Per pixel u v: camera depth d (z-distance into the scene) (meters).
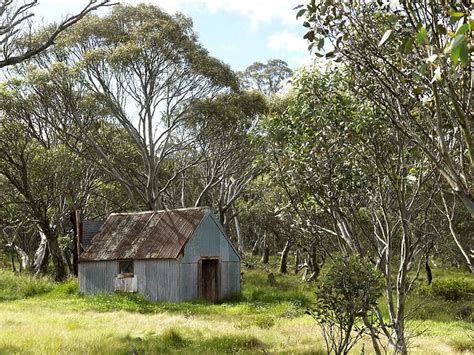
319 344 15.88
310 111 10.38
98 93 40.34
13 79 38.50
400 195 10.39
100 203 52.44
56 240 39.03
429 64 5.38
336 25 6.92
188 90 43.97
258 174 45.19
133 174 46.81
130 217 35.56
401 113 8.00
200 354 14.60
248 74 58.00
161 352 14.83
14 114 38.66
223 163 46.34
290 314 23.73
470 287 30.11
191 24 43.97
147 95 42.94
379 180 10.40
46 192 38.38
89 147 42.91
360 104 9.99
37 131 41.75
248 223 62.12
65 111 40.47
